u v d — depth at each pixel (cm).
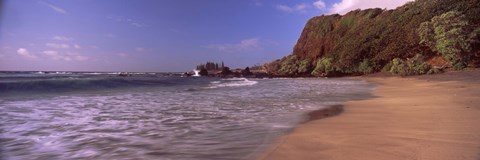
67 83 2117
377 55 4956
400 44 4634
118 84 2472
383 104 1058
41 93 1686
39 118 805
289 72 6800
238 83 3119
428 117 730
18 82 1838
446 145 468
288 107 1040
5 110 952
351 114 847
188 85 2703
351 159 418
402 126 638
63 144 531
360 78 4206
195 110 972
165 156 458
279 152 467
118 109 997
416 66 3622
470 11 3931
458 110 811
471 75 2706
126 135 603
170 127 685
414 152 437
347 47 5772
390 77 3791
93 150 493
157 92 1798
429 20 4328
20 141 549
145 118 812
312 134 588
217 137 580
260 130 642
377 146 480
